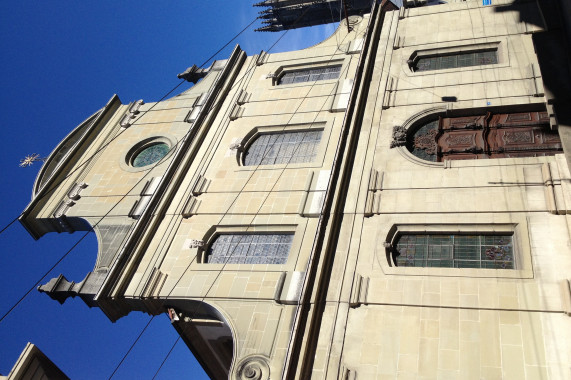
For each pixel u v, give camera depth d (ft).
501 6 63.72
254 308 44.60
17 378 35.37
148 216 55.67
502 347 35.94
